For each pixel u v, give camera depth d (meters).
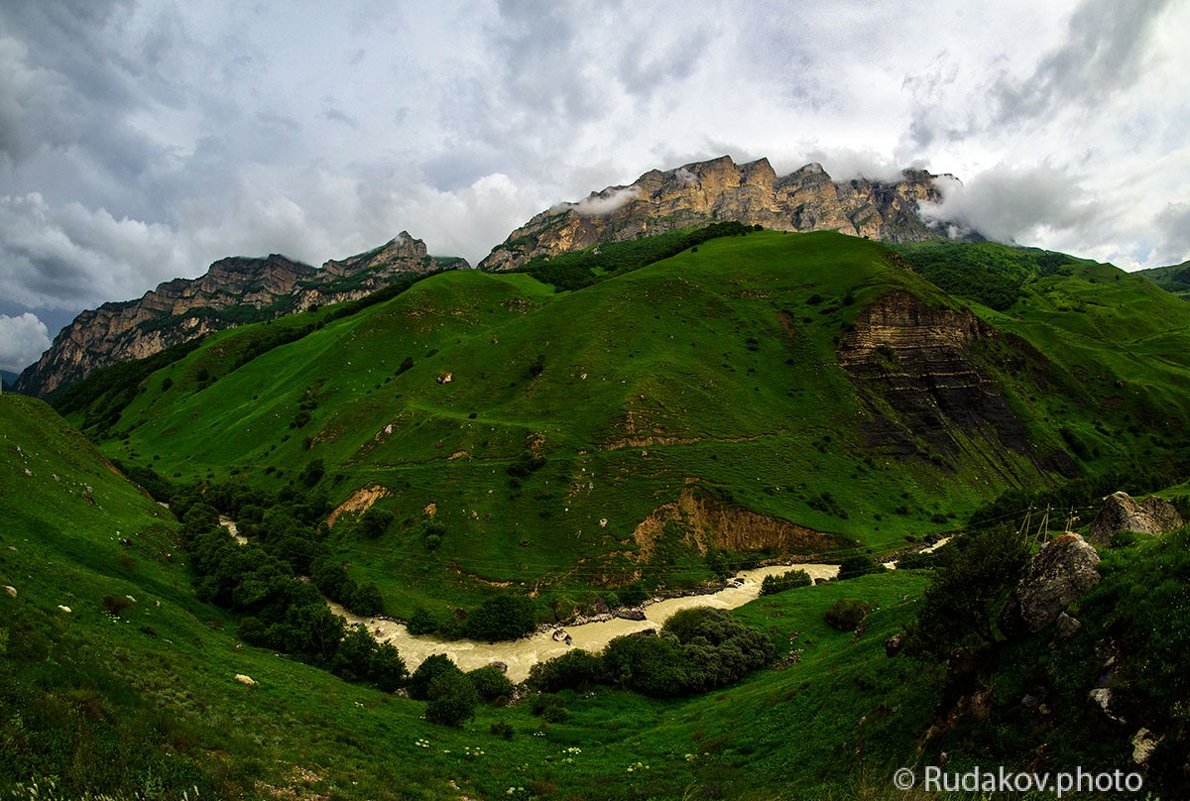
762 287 186.50
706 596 88.38
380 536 99.94
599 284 183.25
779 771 34.88
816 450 128.12
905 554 101.62
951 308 174.12
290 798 24.58
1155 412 175.62
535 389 133.88
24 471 72.00
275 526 98.50
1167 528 46.22
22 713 20.30
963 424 151.12
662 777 38.31
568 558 92.88
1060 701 23.34
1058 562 27.75
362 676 60.50
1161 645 21.02
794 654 65.94
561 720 53.12
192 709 31.16
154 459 170.50
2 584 37.47
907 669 37.00
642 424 118.75
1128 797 18.69
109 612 47.81
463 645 73.38
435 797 31.50
